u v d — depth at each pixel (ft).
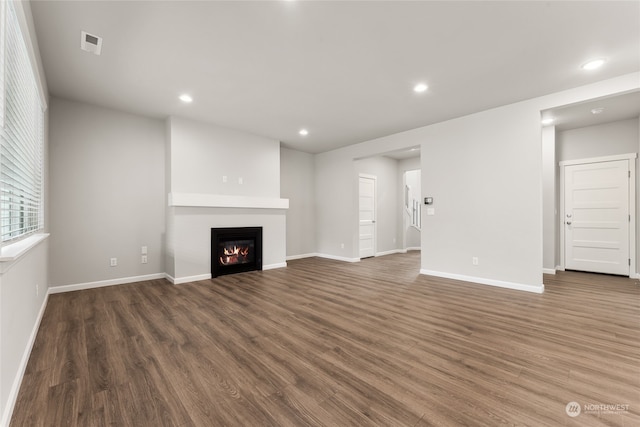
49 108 11.96
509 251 13.00
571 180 16.97
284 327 8.57
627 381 5.74
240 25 7.55
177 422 4.66
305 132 17.24
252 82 10.78
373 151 18.93
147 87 11.19
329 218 22.29
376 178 23.86
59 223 12.25
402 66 9.66
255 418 4.76
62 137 12.32
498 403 5.10
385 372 6.13
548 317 9.32
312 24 7.53
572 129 16.90
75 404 5.10
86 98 12.23
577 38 8.09
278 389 5.55
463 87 11.24
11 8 5.33
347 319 9.21
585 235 16.57
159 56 9.02
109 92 11.64
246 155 17.07
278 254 18.29
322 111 13.75
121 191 13.84
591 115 14.57
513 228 12.89
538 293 12.13
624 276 15.40
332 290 12.72
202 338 7.82
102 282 13.30
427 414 4.83
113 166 13.61
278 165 18.72
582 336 7.86
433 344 7.43
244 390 5.52
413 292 12.37
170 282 14.16
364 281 14.42
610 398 5.22
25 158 7.04
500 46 8.50
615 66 9.62
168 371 6.19
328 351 7.07
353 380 5.84
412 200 29.40
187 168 14.73
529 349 7.13
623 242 15.46
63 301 11.03
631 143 15.16
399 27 7.66
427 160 15.90
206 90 11.45
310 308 10.30
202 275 14.83
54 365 6.41
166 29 7.70
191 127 14.89
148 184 14.61
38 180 9.09
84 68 9.73
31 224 8.06
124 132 13.91
